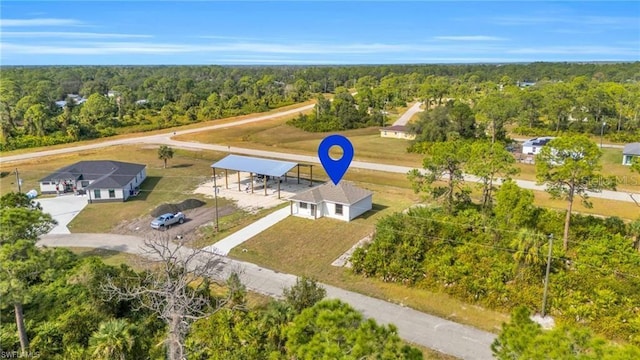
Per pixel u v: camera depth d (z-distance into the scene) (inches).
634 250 1043.3
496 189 1333.7
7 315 893.8
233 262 1188.5
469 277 995.9
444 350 815.1
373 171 2133.4
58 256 818.8
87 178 1868.8
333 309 546.6
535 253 965.2
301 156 2464.3
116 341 698.2
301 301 812.0
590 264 995.9
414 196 1734.7
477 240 1120.2
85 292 919.7
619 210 1521.9
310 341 513.0
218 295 979.3
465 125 2706.7
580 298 898.1
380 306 970.7
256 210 1590.8
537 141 2503.7
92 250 1283.2
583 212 1505.9
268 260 1200.2
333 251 1246.9
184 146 2787.9
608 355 450.3
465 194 1403.8
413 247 1096.8
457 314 936.9
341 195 1482.5
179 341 639.8
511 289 949.8
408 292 1026.7
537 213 1274.6
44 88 5649.6
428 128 2691.9
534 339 488.7
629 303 863.1
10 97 4584.2
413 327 889.5
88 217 1560.0
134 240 1353.3
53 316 874.8
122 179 1768.0
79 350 752.3
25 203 1197.7
